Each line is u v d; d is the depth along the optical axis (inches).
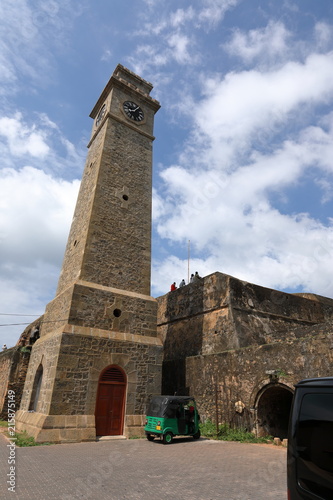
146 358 556.7
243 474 275.4
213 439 484.1
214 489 232.5
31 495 211.5
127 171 705.6
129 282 607.2
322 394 116.2
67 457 331.6
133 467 294.7
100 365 500.4
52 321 573.3
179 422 458.0
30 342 702.5
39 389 525.3
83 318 514.6
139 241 656.4
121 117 760.3
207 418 553.9
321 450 107.7
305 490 108.8
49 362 493.4
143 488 232.5
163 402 461.1
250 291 702.5
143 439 473.4
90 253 574.9
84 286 534.0
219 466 302.7
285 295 772.6
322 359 415.8
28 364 644.1
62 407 445.7
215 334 656.4
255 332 638.5
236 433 482.3
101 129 753.6
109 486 236.5
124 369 524.1
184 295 802.8
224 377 548.1
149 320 596.7
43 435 414.3
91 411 468.1
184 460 327.6
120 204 657.6
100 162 668.1
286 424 514.0
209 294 719.7
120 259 611.2
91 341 503.2
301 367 437.1
